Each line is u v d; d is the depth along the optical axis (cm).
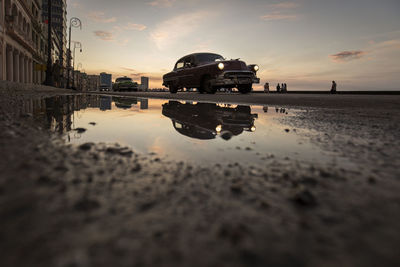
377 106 451
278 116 302
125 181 75
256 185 76
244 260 40
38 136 139
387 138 161
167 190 70
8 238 43
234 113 330
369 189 73
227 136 164
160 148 124
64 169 83
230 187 74
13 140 124
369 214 57
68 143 124
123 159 100
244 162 102
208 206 61
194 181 78
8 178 72
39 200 59
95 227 49
